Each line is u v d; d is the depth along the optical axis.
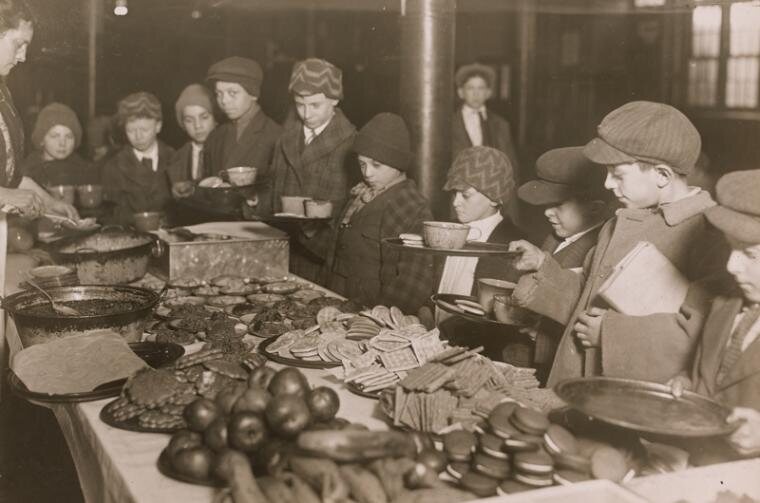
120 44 7.34
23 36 3.28
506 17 7.95
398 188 3.46
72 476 3.62
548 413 1.73
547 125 7.89
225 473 1.54
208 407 1.70
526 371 2.10
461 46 8.04
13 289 3.30
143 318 2.59
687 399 1.64
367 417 1.91
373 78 7.76
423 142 4.35
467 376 1.90
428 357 2.13
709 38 6.60
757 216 1.53
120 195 5.33
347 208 3.67
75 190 4.87
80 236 3.73
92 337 2.38
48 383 2.16
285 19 7.75
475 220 2.92
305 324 2.74
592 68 7.55
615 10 7.27
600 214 2.57
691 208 1.99
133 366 2.24
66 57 7.19
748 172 1.59
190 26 7.54
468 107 6.07
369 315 2.54
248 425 1.57
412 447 1.54
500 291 2.44
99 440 1.85
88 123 7.35
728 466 1.49
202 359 2.22
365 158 3.43
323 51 7.81
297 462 1.44
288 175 4.38
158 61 7.48
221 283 3.37
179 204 5.31
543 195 2.59
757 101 6.27
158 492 1.58
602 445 1.55
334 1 7.66
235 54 7.72
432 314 3.12
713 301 1.81
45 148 5.55
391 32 7.57
